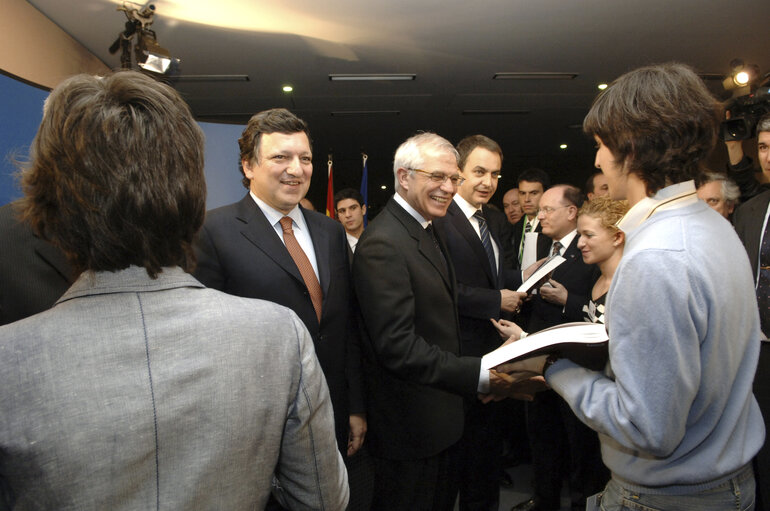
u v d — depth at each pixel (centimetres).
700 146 83
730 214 263
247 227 159
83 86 57
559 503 226
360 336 176
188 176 59
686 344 75
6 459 47
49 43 389
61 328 51
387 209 172
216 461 54
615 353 80
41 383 49
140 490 50
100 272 56
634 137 84
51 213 56
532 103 675
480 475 203
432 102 666
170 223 57
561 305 217
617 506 95
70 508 48
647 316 76
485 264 216
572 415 198
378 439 167
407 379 151
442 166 164
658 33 445
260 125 160
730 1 384
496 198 1295
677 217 82
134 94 57
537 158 1102
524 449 289
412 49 477
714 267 79
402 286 153
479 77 565
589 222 184
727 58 506
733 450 85
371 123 781
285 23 414
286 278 156
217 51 474
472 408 198
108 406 50
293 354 62
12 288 119
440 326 165
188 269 64
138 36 329
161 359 53
